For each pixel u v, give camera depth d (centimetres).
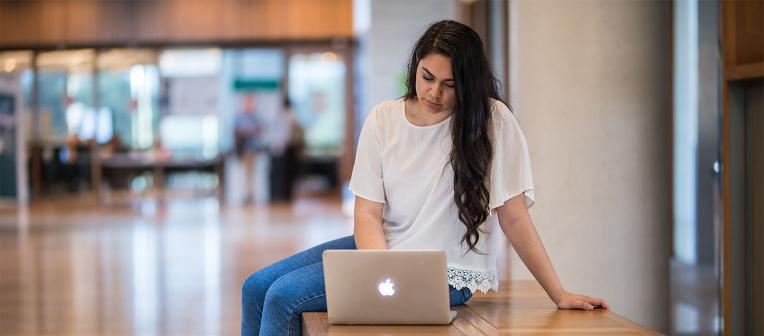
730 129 421
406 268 283
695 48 539
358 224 319
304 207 1628
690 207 534
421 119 312
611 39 493
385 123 317
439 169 310
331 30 1794
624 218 495
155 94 1888
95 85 1895
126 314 593
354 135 1848
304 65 1852
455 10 1048
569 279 494
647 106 496
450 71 295
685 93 535
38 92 1902
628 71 494
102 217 1439
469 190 300
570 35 493
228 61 1867
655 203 499
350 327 286
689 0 533
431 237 312
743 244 425
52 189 1922
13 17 1836
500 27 845
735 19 412
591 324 287
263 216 1412
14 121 1872
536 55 495
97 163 1912
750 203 421
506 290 361
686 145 538
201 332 535
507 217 311
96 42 1825
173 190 1922
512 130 308
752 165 419
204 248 966
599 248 494
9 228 1241
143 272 790
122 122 1902
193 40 1806
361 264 285
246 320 338
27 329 548
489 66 304
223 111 1877
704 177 535
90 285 718
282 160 1798
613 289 496
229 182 1811
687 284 516
